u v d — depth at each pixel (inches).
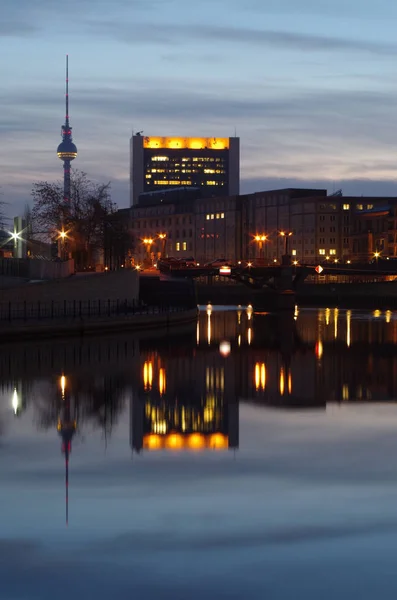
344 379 3248.0
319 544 1341.0
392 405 2610.7
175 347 4407.0
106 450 1952.5
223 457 1886.1
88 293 5167.3
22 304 4660.4
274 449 1966.0
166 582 1218.0
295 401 2689.5
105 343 4379.9
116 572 1248.8
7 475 1728.6
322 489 1627.7
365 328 6141.7
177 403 2630.4
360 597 1180.5
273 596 1183.6
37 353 3826.3
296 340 5064.0
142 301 6446.9
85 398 2691.9
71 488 1633.9
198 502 1544.0
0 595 1182.9
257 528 1411.2
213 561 1284.4
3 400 2628.0
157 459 1863.9
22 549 1326.3
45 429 2190.0
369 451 1947.6
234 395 2807.6
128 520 1446.9
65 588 1203.9
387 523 1430.9
